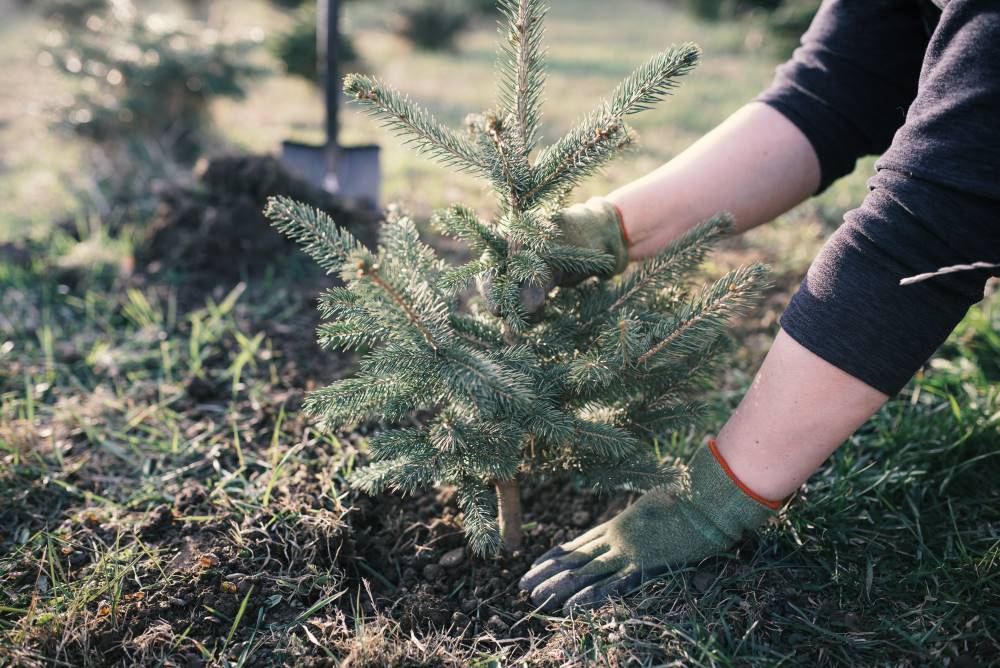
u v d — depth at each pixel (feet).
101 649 2.61
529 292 2.64
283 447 3.40
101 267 4.69
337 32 5.25
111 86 6.85
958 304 2.42
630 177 6.42
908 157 2.39
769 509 2.74
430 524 3.14
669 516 2.83
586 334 2.79
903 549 2.99
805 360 2.51
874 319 2.43
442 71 12.44
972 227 2.32
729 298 2.57
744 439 2.67
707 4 19.67
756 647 2.61
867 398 2.50
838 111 2.96
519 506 3.01
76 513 3.14
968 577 2.81
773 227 5.35
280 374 3.86
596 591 2.74
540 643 2.70
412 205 5.57
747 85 10.70
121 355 4.01
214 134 7.26
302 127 8.20
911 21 2.89
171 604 2.74
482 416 2.60
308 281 4.60
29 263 4.79
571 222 2.78
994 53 2.28
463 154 2.58
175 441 3.42
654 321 2.78
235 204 4.71
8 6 18.74
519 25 2.46
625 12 23.70
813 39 3.06
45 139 7.54
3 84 10.32
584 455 2.82
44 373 3.94
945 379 3.69
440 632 2.75
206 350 4.01
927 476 3.27
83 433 3.55
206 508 3.13
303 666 2.57
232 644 2.65
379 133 7.89
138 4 15.90
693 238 2.71
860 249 2.45
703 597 2.72
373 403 2.70
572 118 8.57
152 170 6.36
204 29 7.47
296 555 2.90
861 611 2.76
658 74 2.48
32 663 2.52
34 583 2.84
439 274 2.84
